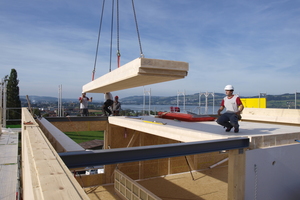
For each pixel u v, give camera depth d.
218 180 10.09
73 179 1.43
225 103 5.42
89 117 10.21
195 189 9.15
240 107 5.26
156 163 10.48
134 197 7.37
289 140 5.45
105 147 10.57
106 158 3.31
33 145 2.46
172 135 6.47
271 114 10.10
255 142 4.88
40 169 1.60
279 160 5.14
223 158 12.25
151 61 4.10
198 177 10.44
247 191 4.73
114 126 10.62
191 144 4.06
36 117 9.38
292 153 5.34
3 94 17.23
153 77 4.42
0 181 6.45
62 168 1.66
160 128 6.96
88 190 9.15
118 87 7.61
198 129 6.15
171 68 4.29
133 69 4.30
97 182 9.68
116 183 8.83
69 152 3.07
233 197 4.70
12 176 6.84
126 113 13.30
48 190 1.22
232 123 5.22
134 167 10.18
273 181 5.05
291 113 9.38
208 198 8.37
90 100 11.67
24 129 4.25
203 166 11.60
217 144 4.46
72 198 1.12
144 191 6.74
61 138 4.18
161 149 3.79
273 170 5.06
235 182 4.70
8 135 13.55
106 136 10.57
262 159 4.91
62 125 9.73
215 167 11.80
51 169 1.61
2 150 9.81
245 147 4.80
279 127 6.75
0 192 5.78
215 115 11.77
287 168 5.26
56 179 1.40
